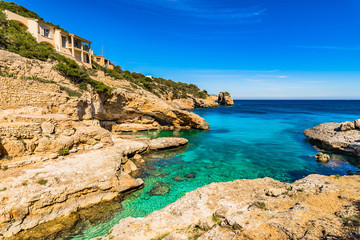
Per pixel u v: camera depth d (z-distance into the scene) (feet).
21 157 52.06
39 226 38.78
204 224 30.60
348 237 20.84
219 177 67.26
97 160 59.26
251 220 28.45
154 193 54.24
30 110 68.08
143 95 161.27
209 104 395.96
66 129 65.57
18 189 40.57
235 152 97.30
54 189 42.60
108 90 117.08
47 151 57.52
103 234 37.76
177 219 34.96
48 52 102.37
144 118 151.94
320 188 38.47
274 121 202.08
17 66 80.89
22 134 53.83
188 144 111.65
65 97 82.69
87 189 46.65
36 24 117.39
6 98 65.36
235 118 227.20
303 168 75.82
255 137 130.52
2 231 35.32
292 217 27.45
